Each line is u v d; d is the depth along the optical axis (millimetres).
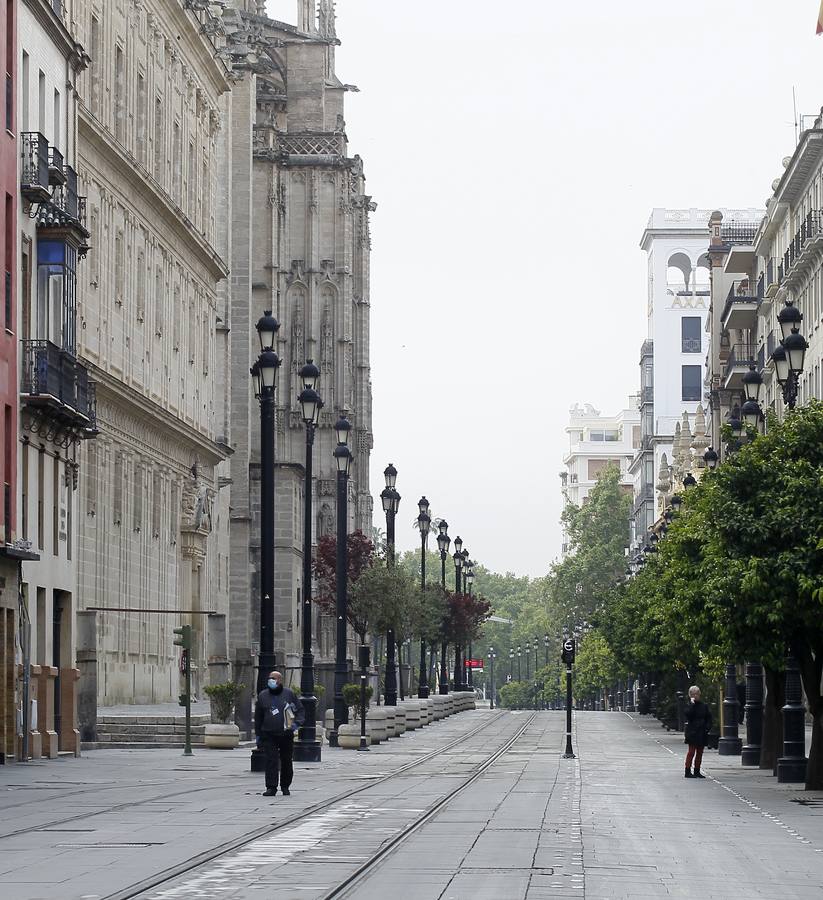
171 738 69875
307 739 62031
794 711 51969
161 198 97188
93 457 83312
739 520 48000
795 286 110312
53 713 62906
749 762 62094
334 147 171500
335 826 33281
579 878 25328
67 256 63625
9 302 58531
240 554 132875
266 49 176125
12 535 57500
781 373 51812
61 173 63219
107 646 86375
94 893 22797
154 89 99062
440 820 35719
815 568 47031
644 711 141250
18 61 59969
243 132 137250
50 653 63062
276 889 23406
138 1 94500
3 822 33938
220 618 74812
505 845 30141
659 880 25547
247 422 134875
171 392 103750
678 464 162000
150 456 96562
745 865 28016
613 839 31875
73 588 66812
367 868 26031
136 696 92312
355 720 87500
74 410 63156
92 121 81250
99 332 85250
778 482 48562
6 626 56156
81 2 82312
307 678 62531
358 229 176875
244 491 133875
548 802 41812
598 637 175375
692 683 86375
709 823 36406
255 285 168625
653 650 100000
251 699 76875
